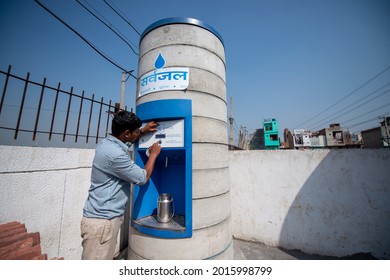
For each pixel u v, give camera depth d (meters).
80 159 2.38
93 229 1.39
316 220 3.01
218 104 2.13
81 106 2.44
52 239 2.03
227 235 2.07
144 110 1.98
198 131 1.89
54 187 2.07
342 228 2.88
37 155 1.93
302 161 3.15
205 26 2.12
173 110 1.84
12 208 1.73
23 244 1.36
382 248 2.68
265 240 3.25
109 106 2.84
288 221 3.15
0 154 1.67
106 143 1.51
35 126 1.96
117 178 1.51
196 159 1.85
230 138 8.16
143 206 2.06
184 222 1.92
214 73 2.12
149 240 1.82
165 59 1.97
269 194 3.29
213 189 1.93
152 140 1.93
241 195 3.46
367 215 2.77
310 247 3.01
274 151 3.32
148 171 1.62
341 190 2.91
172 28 2.02
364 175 2.82
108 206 1.45
